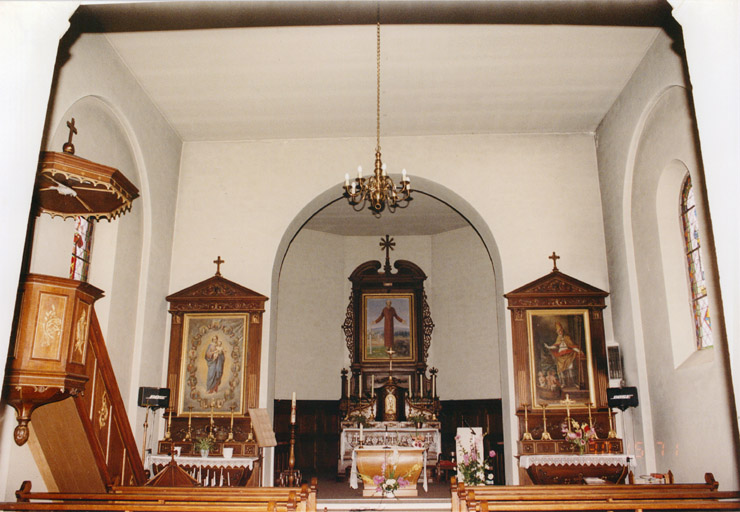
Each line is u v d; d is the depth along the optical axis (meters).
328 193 11.73
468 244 16.33
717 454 7.48
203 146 11.85
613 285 10.66
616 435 10.06
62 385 5.84
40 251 7.32
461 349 15.80
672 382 8.68
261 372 10.62
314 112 10.85
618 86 10.09
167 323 10.91
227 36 8.78
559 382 10.36
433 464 13.87
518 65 9.52
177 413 10.45
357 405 15.23
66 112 7.79
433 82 9.97
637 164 9.84
